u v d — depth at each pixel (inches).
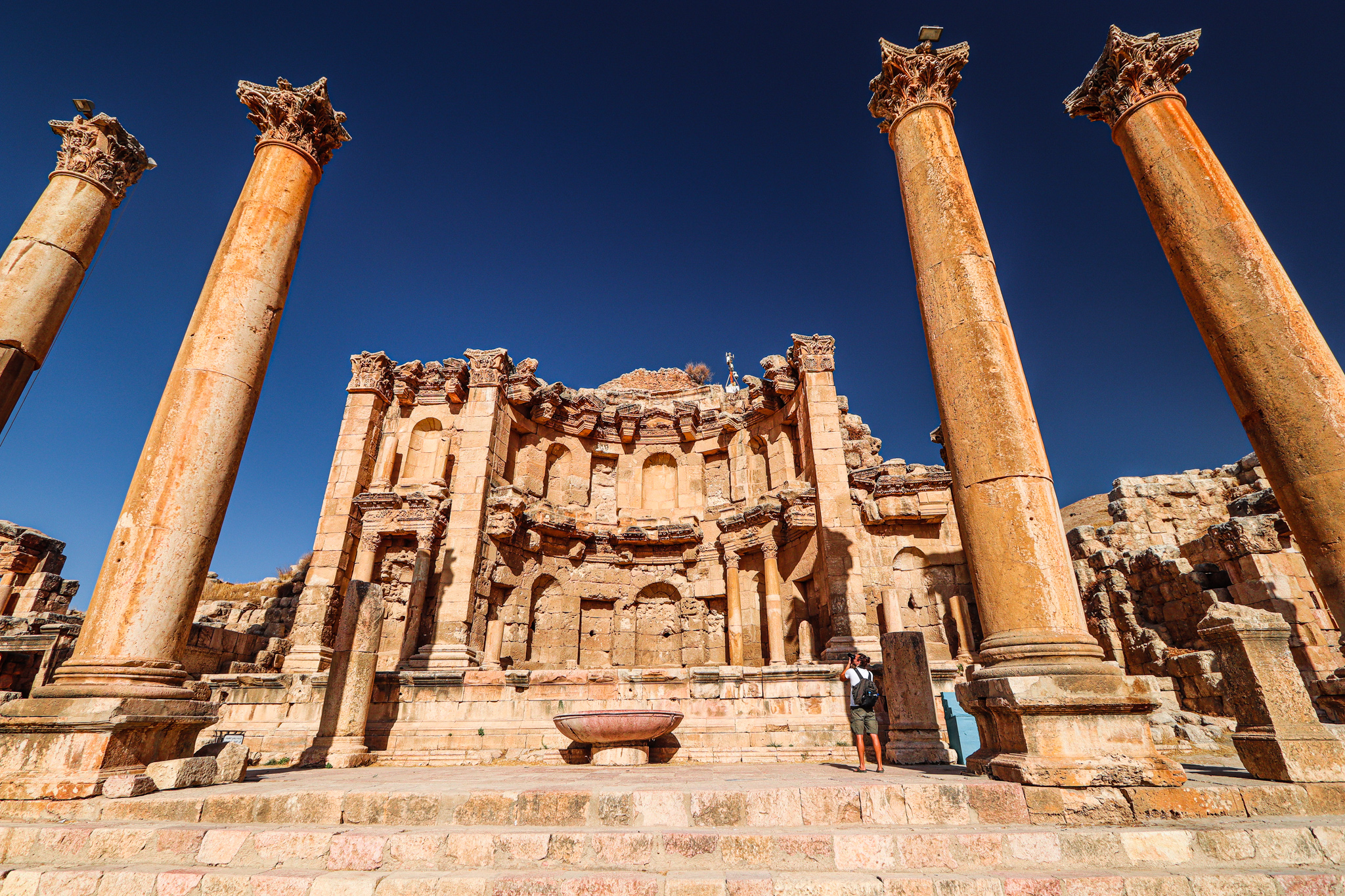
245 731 625.6
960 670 611.2
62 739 287.0
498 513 886.4
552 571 985.5
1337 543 322.0
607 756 506.6
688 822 245.4
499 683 619.8
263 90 445.4
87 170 466.3
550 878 201.3
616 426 1120.8
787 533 922.1
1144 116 429.4
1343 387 344.5
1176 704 659.4
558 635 963.3
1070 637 278.2
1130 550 899.4
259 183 429.4
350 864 220.8
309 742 609.6
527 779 352.2
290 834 229.1
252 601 1220.5
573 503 1053.8
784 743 562.6
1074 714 259.1
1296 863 214.1
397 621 881.5
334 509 911.0
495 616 890.7
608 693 613.0
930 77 414.0
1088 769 244.5
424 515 884.0
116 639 318.3
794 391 961.5
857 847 215.0
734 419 1065.5
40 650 821.2
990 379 326.6
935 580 893.2
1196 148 407.8
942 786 248.5
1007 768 260.7
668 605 1044.5
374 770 452.8
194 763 311.7
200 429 361.1
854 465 1138.7
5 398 403.2
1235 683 304.0
